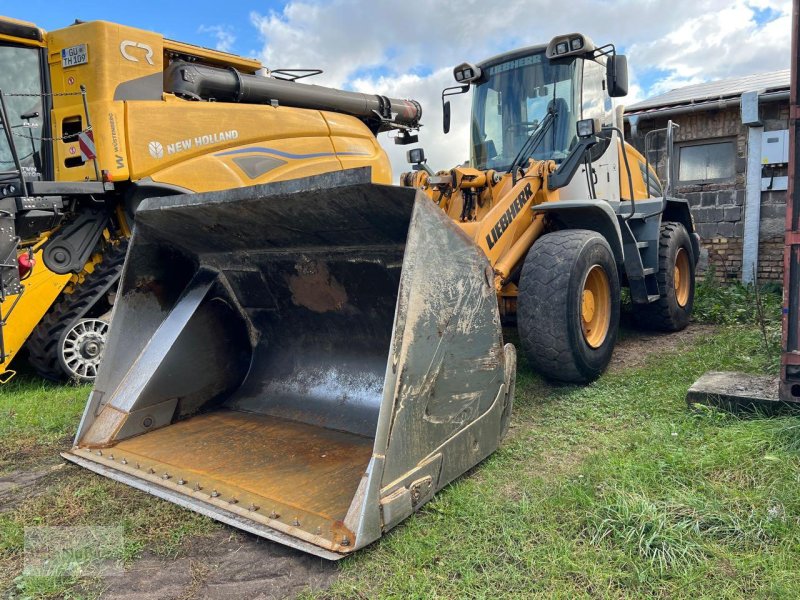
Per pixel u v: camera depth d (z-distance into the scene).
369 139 7.45
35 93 5.21
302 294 3.56
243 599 2.11
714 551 2.19
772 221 8.53
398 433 2.43
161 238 3.58
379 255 3.12
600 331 4.37
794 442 2.81
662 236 5.91
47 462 3.30
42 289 4.89
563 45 4.86
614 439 3.27
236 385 3.81
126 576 2.25
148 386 3.38
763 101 8.27
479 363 2.93
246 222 3.21
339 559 2.23
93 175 5.02
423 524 2.48
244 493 2.66
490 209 4.48
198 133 5.60
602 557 2.20
